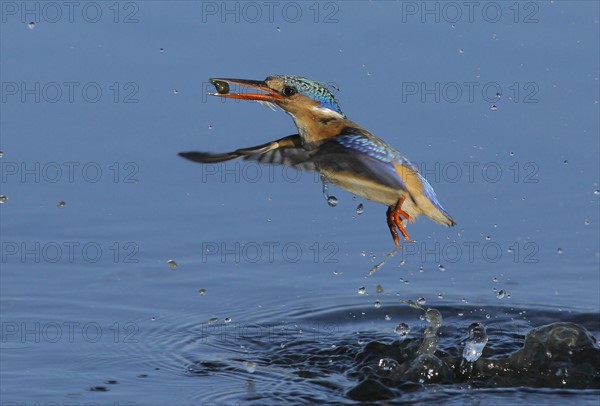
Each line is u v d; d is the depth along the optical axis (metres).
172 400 11.84
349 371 12.74
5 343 13.32
